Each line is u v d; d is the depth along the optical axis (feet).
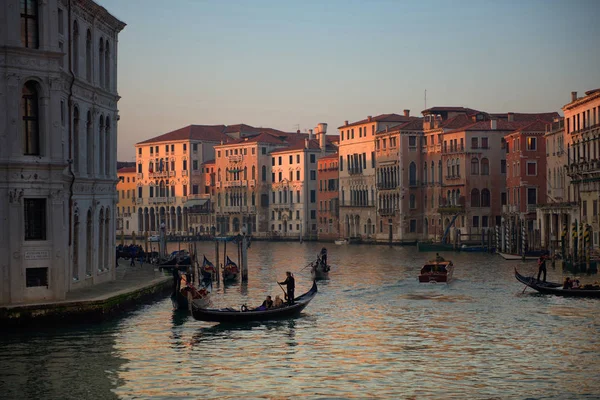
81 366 96.37
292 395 85.51
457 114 389.80
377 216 404.57
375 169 407.44
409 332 119.85
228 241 478.18
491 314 135.95
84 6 140.97
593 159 237.04
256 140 488.85
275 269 244.01
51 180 115.55
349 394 85.92
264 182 490.08
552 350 106.22
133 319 126.82
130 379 91.04
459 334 117.91
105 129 153.99
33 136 115.85
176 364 98.22
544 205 279.69
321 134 473.67
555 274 204.44
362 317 134.10
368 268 241.35
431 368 96.78
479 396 85.10
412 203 388.37
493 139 351.87
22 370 94.27
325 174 456.86
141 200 545.44
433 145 377.30
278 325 125.49
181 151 524.11
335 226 447.42
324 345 110.11
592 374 93.66
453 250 321.73
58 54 115.85
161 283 154.51
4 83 112.88
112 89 157.28
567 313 135.64
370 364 98.99
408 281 194.70
